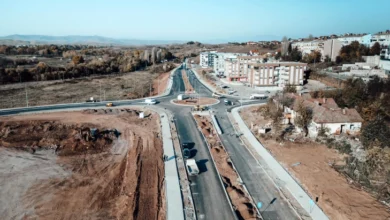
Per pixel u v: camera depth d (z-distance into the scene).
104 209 31.97
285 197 33.94
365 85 73.00
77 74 138.38
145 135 55.12
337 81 96.56
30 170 41.19
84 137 51.19
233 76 122.81
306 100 61.50
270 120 62.44
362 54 129.00
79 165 43.03
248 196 34.53
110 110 72.62
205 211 31.45
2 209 31.84
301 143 49.59
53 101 85.44
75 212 31.38
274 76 106.19
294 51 150.88
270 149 47.78
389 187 34.34
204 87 108.94
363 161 41.25
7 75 120.19
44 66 134.62
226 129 58.78
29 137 52.84
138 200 33.38
